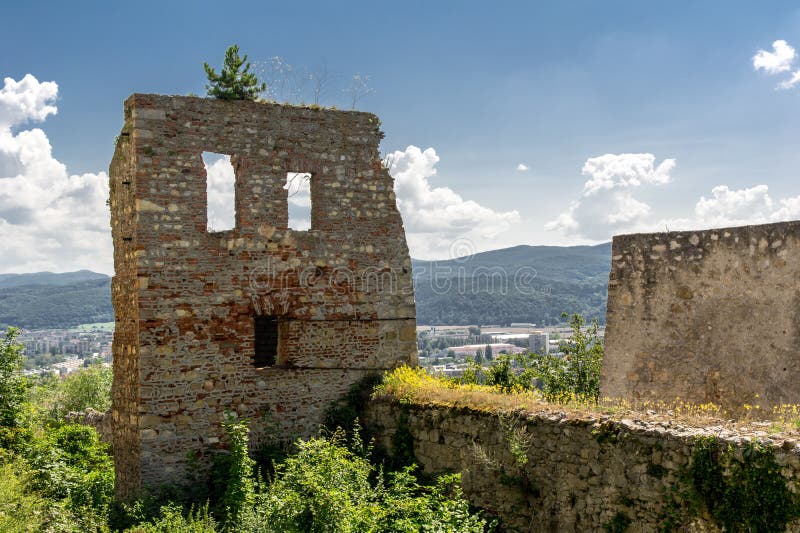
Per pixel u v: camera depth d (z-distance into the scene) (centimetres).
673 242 1165
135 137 1391
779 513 766
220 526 1209
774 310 1038
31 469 1373
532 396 1272
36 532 1105
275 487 1206
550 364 1934
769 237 1053
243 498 1230
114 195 1553
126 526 1270
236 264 1465
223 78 1486
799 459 754
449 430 1249
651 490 910
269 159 1512
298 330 1528
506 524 1120
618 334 1216
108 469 1667
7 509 1098
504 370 1834
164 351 1387
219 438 1428
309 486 1098
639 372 1182
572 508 1017
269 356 1798
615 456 962
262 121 1509
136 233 1380
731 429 866
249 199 1488
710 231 1123
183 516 1280
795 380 1001
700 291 1127
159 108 1412
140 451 1360
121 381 1473
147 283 1380
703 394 1106
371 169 1622
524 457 1078
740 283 1080
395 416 1385
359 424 1495
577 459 1017
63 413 2864
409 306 1644
